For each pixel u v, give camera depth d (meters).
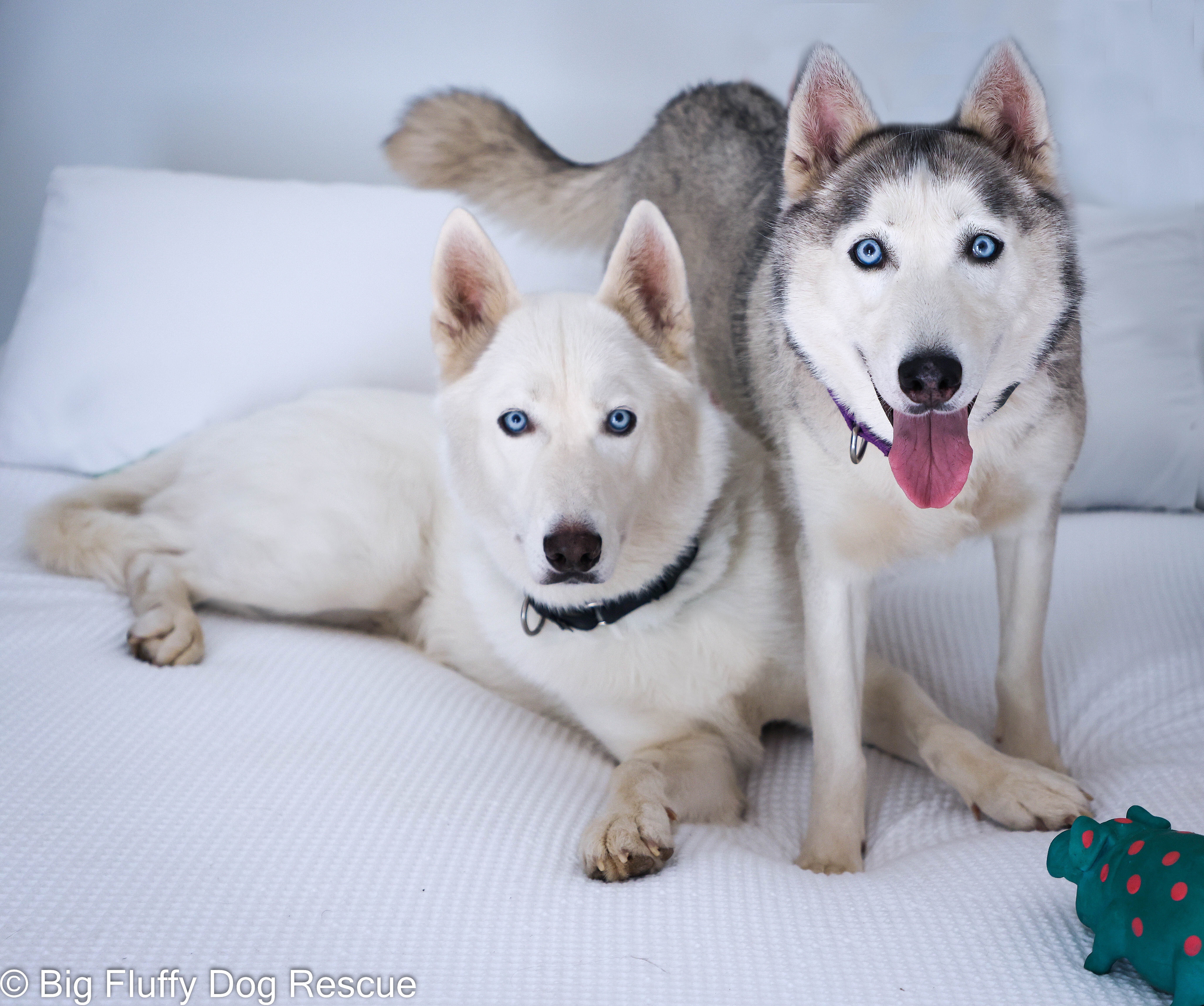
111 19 1.71
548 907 0.75
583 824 0.86
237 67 1.71
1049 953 0.69
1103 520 1.26
